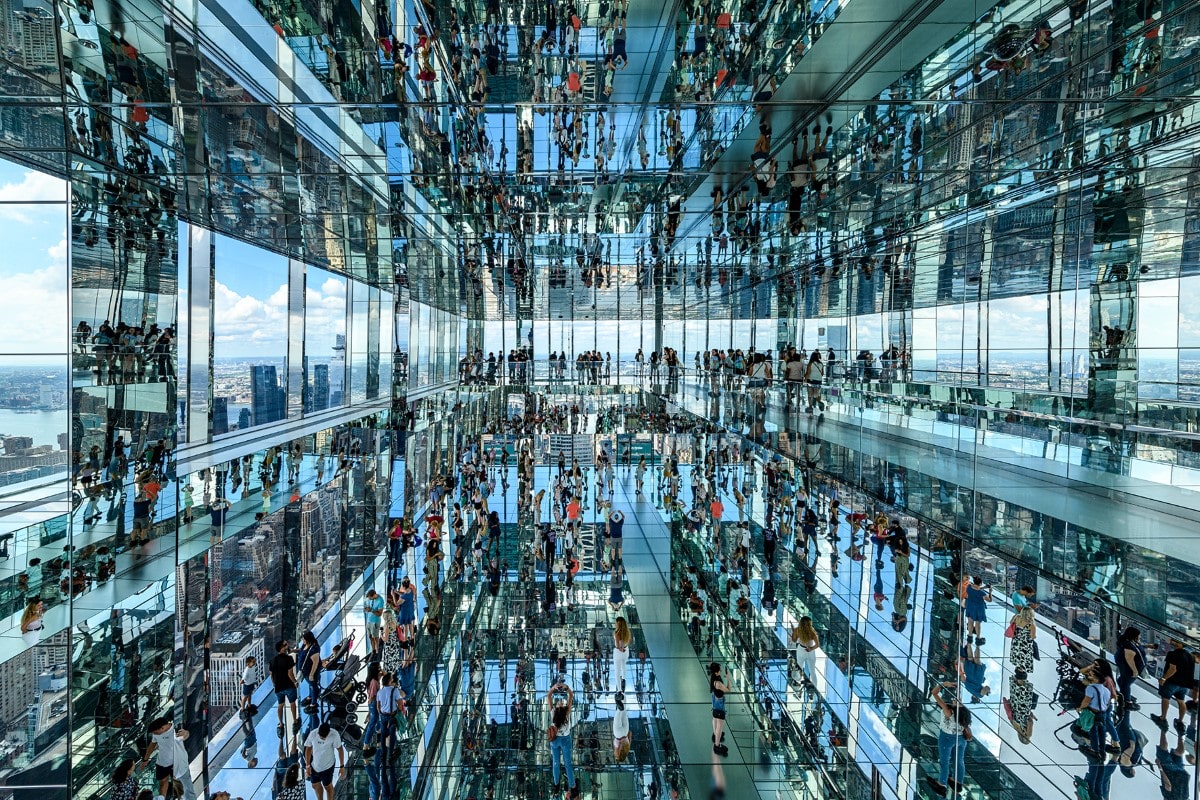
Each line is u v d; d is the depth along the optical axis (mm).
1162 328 9977
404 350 16656
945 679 7730
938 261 14930
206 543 7793
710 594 12883
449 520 14383
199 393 8586
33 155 5941
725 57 6348
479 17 6375
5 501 6086
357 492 12227
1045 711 6469
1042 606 6559
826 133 7594
